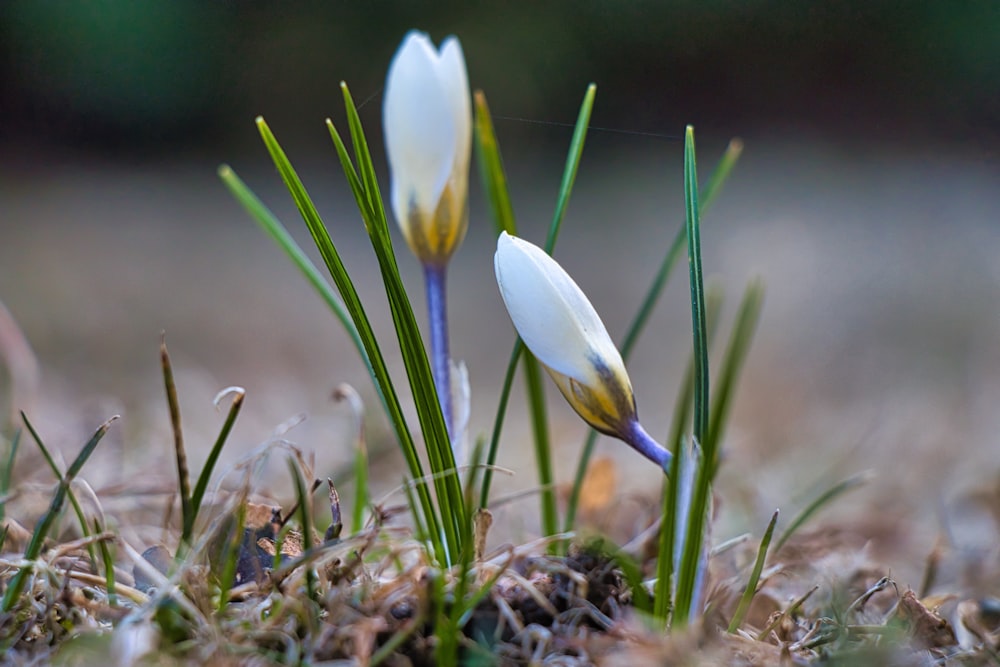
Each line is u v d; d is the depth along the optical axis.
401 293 0.41
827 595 0.44
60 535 0.45
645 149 1.73
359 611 0.40
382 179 1.21
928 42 1.74
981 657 0.41
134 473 0.52
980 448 0.61
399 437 0.42
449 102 0.43
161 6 1.66
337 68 1.69
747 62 1.78
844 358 0.84
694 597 0.41
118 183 1.54
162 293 1.02
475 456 0.44
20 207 1.38
